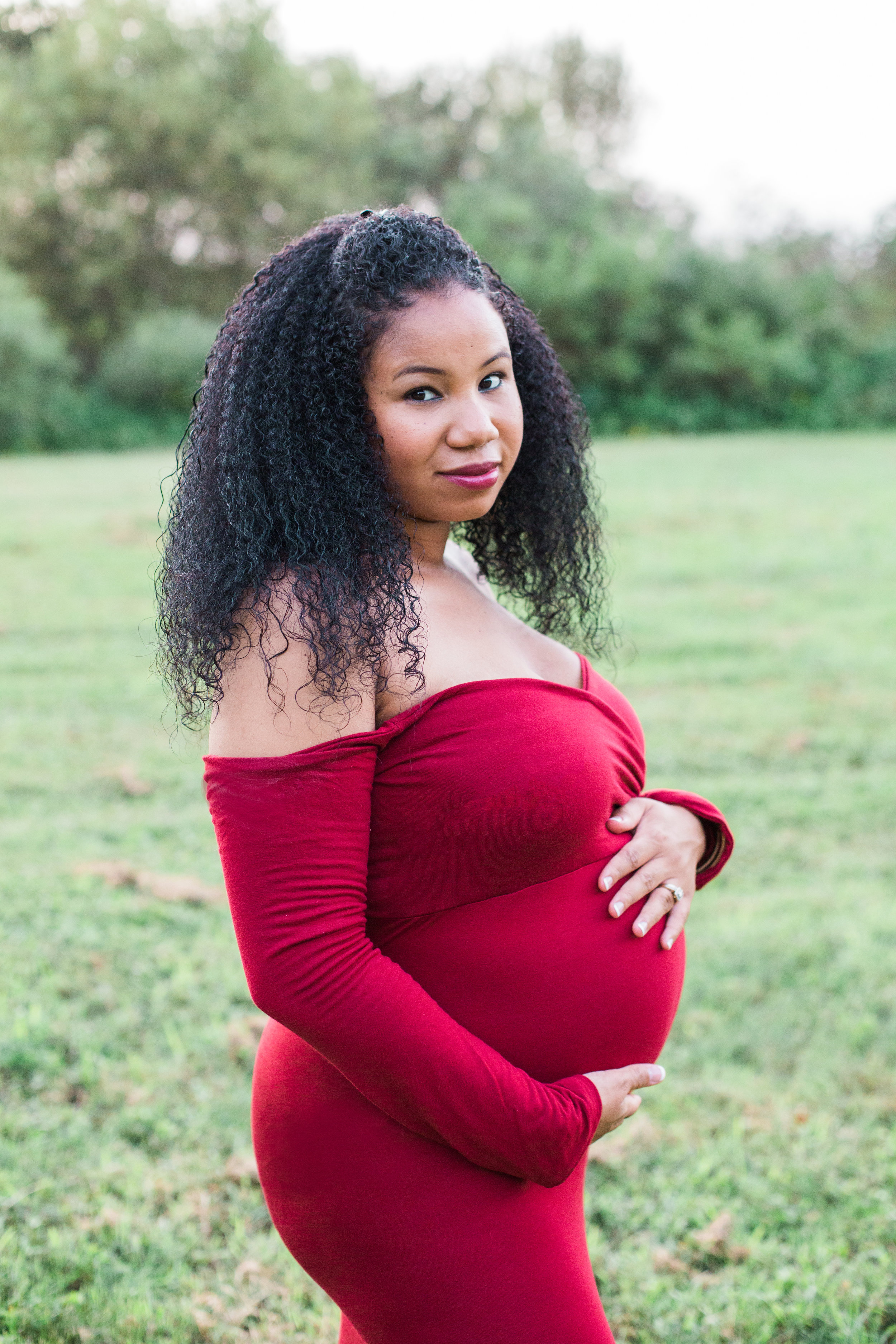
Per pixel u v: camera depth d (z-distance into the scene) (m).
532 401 1.70
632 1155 2.87
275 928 1.22
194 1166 2.77
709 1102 3.10
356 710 1.27
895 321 36.91
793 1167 2.78
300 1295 2.36
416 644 1.33
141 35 36.00
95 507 14.70
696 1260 2.50
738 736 6.31
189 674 1.35
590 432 1.84
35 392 27.94
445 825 1.32
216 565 1.30
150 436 28.91
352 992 1.22
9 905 4.14
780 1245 2.52
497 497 1.78
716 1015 3.54
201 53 36.75
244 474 1.30
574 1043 1.42
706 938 4.05
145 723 6.47
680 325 31.62
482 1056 1.27
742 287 32.22
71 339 37.00
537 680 1.38
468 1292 1.33
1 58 36.41
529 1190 1.37
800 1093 3.13
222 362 1.39
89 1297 2.30
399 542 1.35
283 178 36.66
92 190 35.84
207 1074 3.15
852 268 38.03
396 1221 1.34
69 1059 3.21
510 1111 1.26
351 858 1.25
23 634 8.39
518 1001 1.39
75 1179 2.70
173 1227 2.56
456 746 1.31
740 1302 2.32
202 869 4.60
